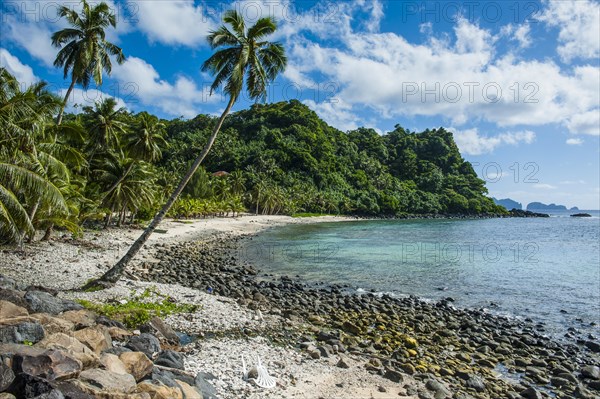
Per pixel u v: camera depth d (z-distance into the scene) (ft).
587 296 85.97
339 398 32.22
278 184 454.81
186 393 26.45
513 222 488.85
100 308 47.06
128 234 163.02
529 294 87.61
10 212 59.00
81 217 130.62
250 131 570.46
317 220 403.13
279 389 32.24
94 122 144.97
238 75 68.23
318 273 108.27
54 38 100.32
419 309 71.00
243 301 64.13
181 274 89.15
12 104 60.80
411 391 34.81
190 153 489.67
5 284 46.16
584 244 212.64
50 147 88.17
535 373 43.04
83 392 21.12
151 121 166.30
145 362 28.25
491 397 36.45
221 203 326.85
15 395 19.56
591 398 37.27
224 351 39.78
